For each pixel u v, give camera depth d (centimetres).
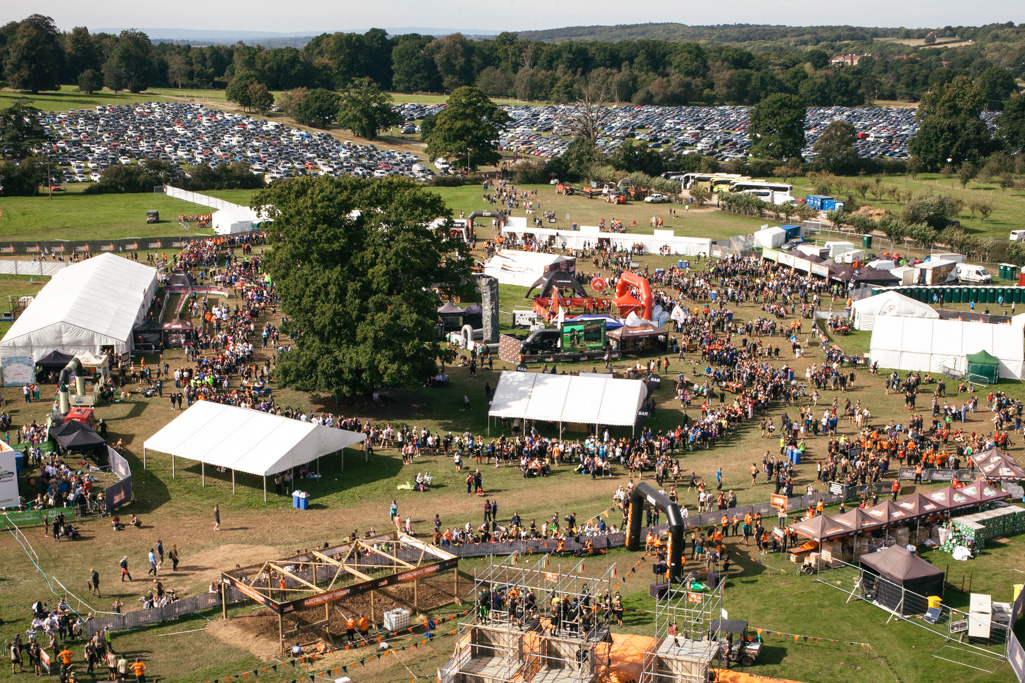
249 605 4834
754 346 9656
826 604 4934
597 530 5678
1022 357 8906
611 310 10644
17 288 11406
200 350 9269
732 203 17712
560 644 4172
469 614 4769
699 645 4247
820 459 7019
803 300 11600
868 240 14725
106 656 4250
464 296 8794
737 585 5134
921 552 5575
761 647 4481
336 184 8312
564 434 7481
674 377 8906
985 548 5606
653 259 13862
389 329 7400
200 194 17750
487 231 15688
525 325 10575
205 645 4453
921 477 6562
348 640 4525
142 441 7069
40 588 4919
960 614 4769
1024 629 4666
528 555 5422
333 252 7931
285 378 7600
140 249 13675
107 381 8088
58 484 5925
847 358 9412
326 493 6303
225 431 6500
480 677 4078
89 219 15838
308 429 6369
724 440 7462
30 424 7288
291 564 4934
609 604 4666
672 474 6681
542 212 17412
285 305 7856
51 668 4181
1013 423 7688
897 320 9369
